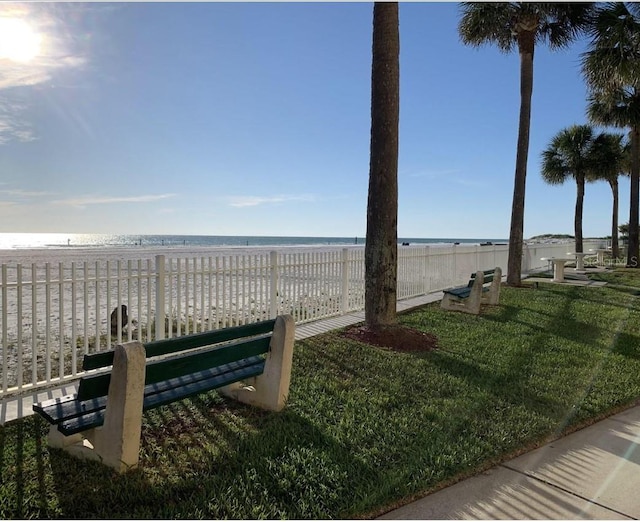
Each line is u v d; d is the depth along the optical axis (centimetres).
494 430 353
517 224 1304
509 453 321
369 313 653
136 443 284
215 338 334
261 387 387
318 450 312
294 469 286
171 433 338
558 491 276
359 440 329
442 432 347
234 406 392
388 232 643
